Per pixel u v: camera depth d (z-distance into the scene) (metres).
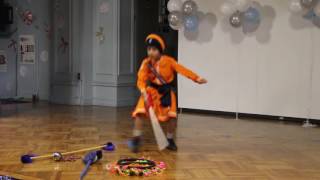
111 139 5.25
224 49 7.51
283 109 7.08
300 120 6.95
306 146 5.00
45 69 9.63
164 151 4.65
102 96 8.75
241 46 7.35
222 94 7.60
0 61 9.84
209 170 3.88
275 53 7.07
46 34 9.57
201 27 7.68
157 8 9.29
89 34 8.73
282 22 6.96
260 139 5.41
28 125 6.25
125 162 4.00
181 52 7.92
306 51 6.80
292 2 6.48
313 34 6.72
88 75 8.79
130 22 8.73
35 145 4.87
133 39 8.80
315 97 6.78
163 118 4.55
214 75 7.64
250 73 7.31
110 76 8.61
